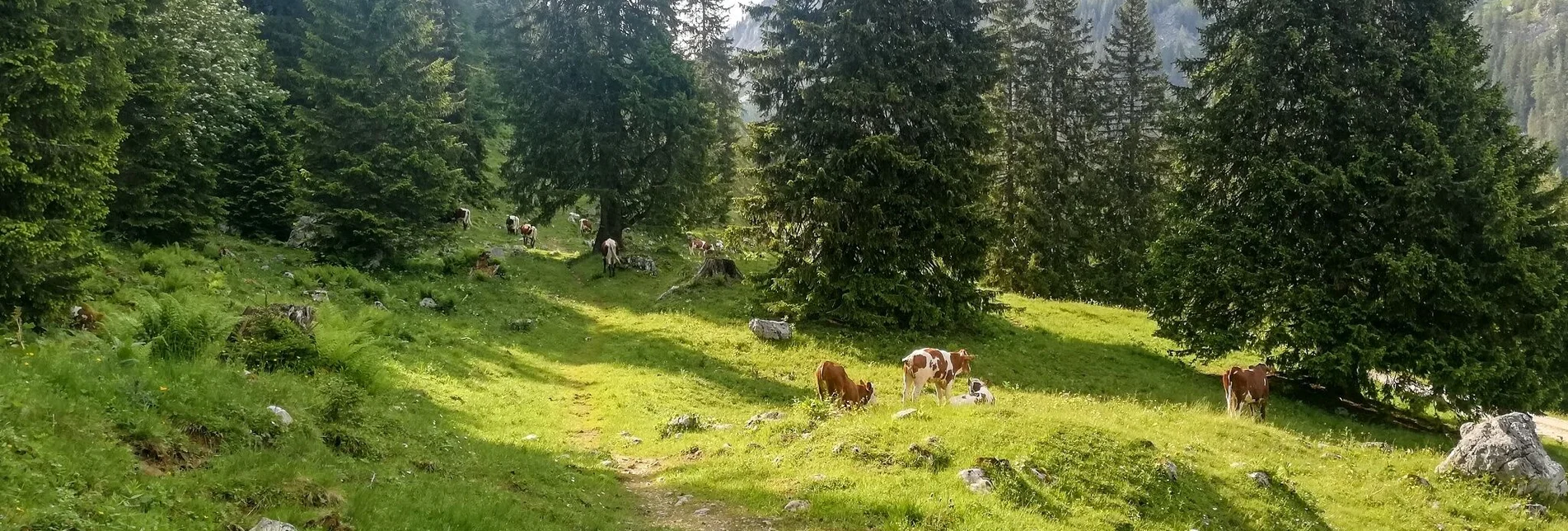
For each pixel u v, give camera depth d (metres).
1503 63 172.25
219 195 29.19
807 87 25.33
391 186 26.59
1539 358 20.39
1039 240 39.00
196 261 20.73
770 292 25.67
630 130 35.34
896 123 24.86
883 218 24.12
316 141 26.67
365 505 6.91
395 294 24.48
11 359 8.13
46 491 5.36
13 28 11.50
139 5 19.62
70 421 6.67
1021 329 27.64
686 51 48.69
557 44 34.62
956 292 25.11
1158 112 42.25
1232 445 13.77
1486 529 11.51
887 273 24.61
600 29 34.75
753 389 19.23
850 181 23.38
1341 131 22.61
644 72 34.91
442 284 27.44
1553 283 20.06
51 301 11.34
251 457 7.43
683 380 19.31
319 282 23.11
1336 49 22.84
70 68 11.77
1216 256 22.81
